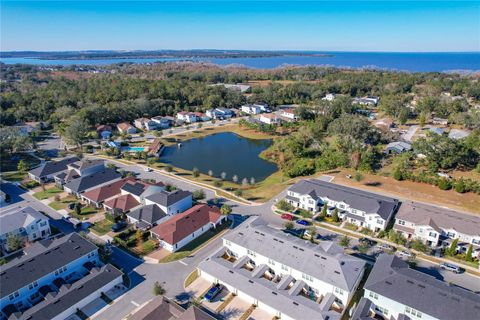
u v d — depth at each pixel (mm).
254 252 55062
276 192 86125
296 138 121812
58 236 65625
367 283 46500
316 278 48438
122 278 53125
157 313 43188
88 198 78812
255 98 198875
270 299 46406
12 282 47625
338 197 74250
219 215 69438
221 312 46375
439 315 40625
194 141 139500
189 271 55312
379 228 66312
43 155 115688
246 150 127250
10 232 61844
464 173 92875
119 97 186125
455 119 142375
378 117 164500
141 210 71062
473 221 62344
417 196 81688
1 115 148875
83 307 47188
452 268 54219
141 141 135875
